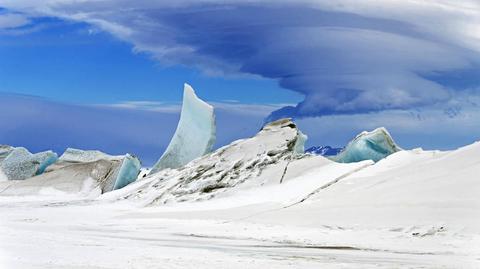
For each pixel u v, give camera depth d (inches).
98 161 3339.1
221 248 1095.0
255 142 2518.5
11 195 3043.8
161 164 2992.1
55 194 3036.4
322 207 1541.6
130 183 2997.0
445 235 1167.0
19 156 3548.2
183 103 2965.1
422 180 1517.0
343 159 2568.9
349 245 1153.4
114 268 743.1
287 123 2615.7
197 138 2866.6
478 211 1229.1
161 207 2177.7
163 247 1064.2
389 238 1195.3
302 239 1249.4
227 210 1833.2
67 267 740.7
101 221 1830.7
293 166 2300.7
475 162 1519.4
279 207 1732.3
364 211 1398.9
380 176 1744.6
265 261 868.0
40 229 1499.8
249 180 2271.2
